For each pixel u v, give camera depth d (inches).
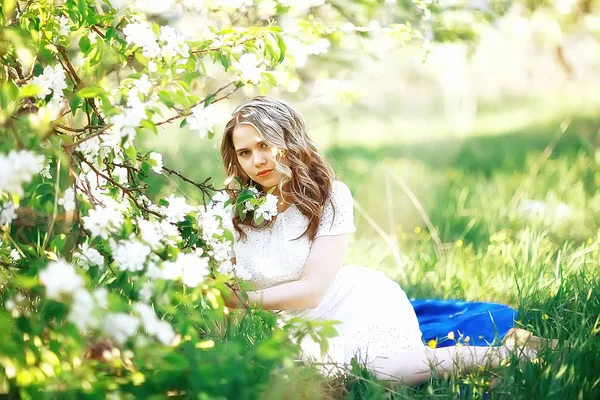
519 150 356.5
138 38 94.3
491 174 311.4
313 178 117.1
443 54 218.1
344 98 180.4
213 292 86.0
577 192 237.3
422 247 189.5
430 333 123.9
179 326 83.0
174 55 96.0
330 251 115.4
